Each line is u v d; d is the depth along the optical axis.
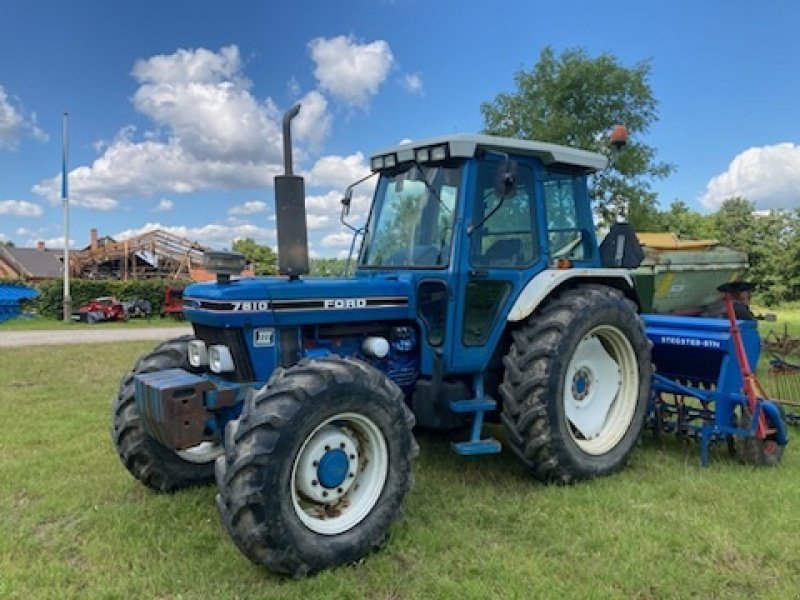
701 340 4.89
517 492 4.11
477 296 4.19
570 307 4.29
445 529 3.54
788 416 5.62
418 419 4.16
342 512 3.25
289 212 3.66
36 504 3.95
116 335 16.58
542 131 14.52
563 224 4.73
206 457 4.26
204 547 3.35
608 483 4.26
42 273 44.66
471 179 4.13
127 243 33.16
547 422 4.11
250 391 3.31
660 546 3.31
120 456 4.10
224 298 3.54
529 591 2.89
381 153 4.54
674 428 5.17
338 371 3.22
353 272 4.73
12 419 6.14
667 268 9.17
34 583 3.00
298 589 2.92
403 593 2.91
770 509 3.76
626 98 14.62
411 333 4.23
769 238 49.03
